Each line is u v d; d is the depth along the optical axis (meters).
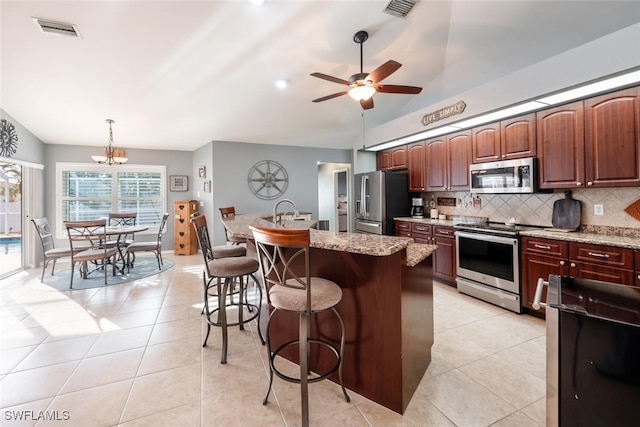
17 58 2.98
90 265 5.06
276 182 6.05
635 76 2.11
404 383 1.62
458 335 2.51
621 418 0.98
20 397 1.76
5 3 2.30
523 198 3.42
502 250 3.07
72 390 1.82
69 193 5.56
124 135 5.18
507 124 3.22
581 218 2.88
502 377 1.94
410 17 2.67
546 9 2.54
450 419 1.58
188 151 6.42
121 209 5.95
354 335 1.78
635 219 2.51
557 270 2.62
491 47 3.12
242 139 5.62
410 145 4.68
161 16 2.53
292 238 1.45
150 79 3.47
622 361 0.96
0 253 5.03
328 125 5.23
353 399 1.74
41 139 5.16
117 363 2.12
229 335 2.56
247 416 1.61
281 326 2.20
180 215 5.98
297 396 1.78
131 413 1.63
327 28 2.78
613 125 2.38
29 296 3.53
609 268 2.29
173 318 2.91
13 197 5.02
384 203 4.59
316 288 1.66
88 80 3.42
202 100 4.05
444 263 3.82
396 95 4.36
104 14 2.47
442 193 4.48
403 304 1.61
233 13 2.55
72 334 2.57
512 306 2.99
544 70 2.54
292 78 3.65
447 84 3.92
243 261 2.29
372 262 1.68
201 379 1.94
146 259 5.61
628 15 2.51
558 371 1.08
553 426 1.10
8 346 2.36
